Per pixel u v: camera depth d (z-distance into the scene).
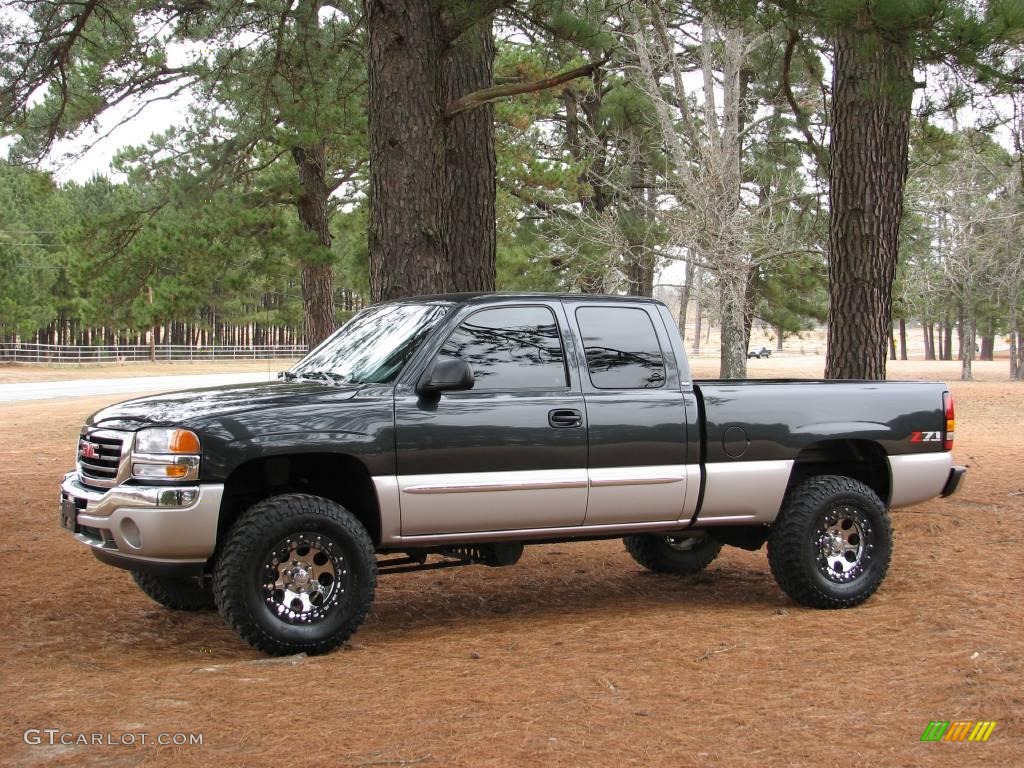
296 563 5.81
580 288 30.88
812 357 85.44
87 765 4.07
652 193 31.38
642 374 6.75
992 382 45.81
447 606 7.32
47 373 50.16
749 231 23.70
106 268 23.97
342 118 20.58
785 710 4.74
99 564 8.71
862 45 7.48
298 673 5.39
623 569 8.62
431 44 9.73
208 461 5.61
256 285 61.25
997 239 43.97
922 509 11.26
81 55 17.56
